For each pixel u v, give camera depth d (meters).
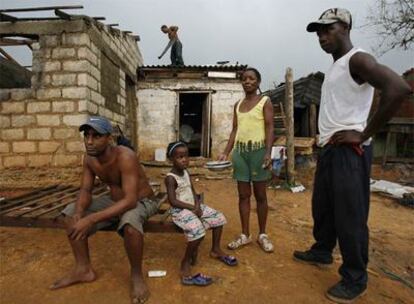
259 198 3.33
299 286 2.62
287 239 3.80
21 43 7.10
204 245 3.45
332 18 2.30
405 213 5.92
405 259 3.81
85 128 2.42
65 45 6.11
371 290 2.68
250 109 3.17
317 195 2.78
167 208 3.75
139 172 2.75
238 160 3.28
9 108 6.15
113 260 3.03
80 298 2.38
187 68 11.34
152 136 11.84
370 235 4.56
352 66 2.17
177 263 2.98
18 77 8.64
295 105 10.43
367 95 2.28
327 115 2.44
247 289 2.55
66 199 4.30
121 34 9.05
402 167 10.56
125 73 9.66
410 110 11.34
